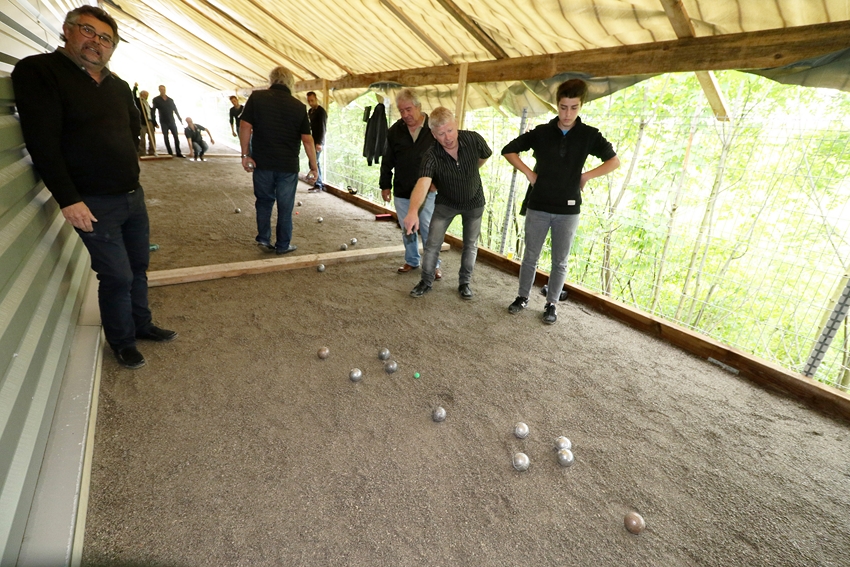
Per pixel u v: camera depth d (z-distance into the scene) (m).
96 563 1.49
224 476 1.91
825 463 2.29
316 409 2.42
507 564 1.62
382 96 7.43
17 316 1.75
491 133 5.78
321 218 6.92
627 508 1.93
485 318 3.81
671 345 3.55
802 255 3.29
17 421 1.53
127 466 1.90
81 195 2.15
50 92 1.87
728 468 2.21
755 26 2.75
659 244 4.32
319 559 1.58
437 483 1.98
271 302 3.76
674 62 3.21
